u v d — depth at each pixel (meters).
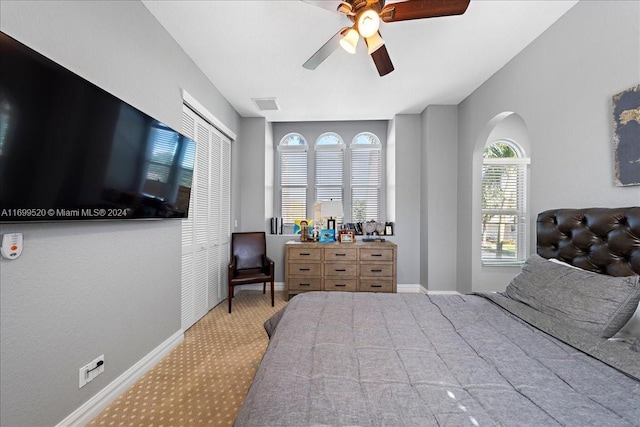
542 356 1.11
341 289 3.78
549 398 0.84
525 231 3.89
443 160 3.78
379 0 1.56
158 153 1.90
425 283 3.90
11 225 1.12
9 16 1.11
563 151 2.00
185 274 2.66
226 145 3.67
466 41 2.33
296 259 3.81
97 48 1.54
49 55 1.27
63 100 1.21
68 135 1.24
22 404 1.17
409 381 0.94
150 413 1.56
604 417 0.75
